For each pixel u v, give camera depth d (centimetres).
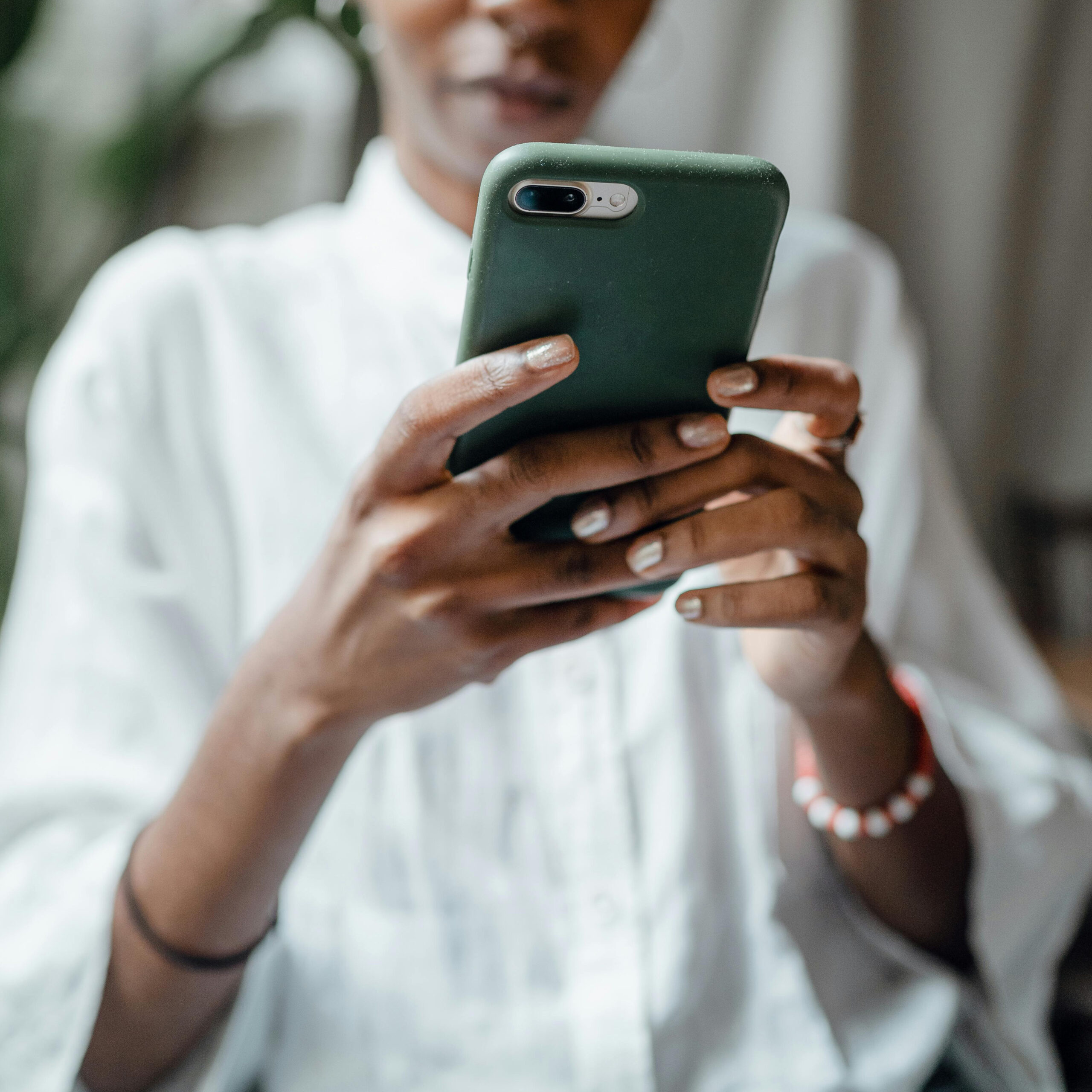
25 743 70
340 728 54
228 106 157
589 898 69
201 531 76
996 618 92
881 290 93
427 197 79
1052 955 80
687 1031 70
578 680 71
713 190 42
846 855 73
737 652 75
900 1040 73
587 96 70
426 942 69
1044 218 169
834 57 153
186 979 61
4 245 151
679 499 49
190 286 79
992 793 76
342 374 77
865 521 88
